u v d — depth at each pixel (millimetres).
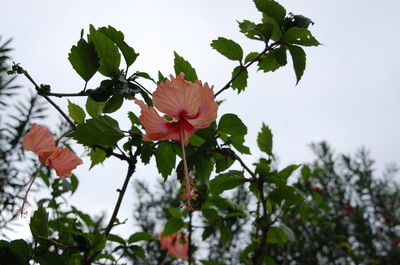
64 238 2691
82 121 2512
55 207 3141
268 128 3141
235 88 2662
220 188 2574
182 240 3678
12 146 3199
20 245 1901
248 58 2637
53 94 2092
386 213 6516
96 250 2029
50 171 3186
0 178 3070
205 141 2467
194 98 2223
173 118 2281
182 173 2404
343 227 6180
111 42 2219
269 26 2441
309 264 5148
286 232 2943
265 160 3057
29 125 3279
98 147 2242
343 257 5527
